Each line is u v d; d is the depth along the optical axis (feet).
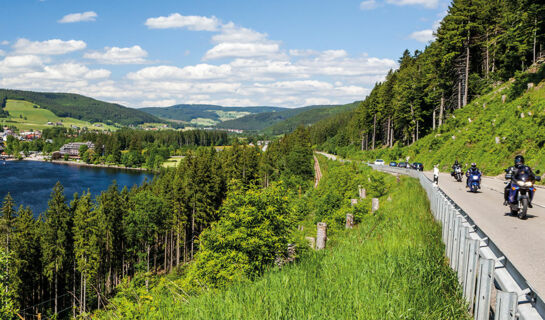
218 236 45.01
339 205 87.86
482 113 158.71
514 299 11.10
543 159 90.53
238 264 40.86
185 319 18.24
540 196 58.90
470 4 199.82
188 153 298.15
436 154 168.55
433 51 229.25
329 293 18.63
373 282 19.54
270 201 44.52
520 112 121.39
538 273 16.79
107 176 545.03
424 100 244.22
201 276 43.50
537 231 29.01
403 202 64.18
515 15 196.24
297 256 39.04
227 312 17.38
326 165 334.44
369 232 43.78
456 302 17.06
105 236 184.03
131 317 22.35
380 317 15.19
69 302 178.81
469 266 16.80
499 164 112.16
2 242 181.06
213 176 262.06
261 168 363.56
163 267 207.92
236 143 327.67
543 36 169.99
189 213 231.71
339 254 30.07
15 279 155.94
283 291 19.56
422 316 15.38
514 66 196.03
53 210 194.18
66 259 184.85
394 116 274.98
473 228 27.43
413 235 34.88
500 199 55.26
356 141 409.28
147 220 194.49
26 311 165.99
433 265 22.86
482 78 217.97
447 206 29.78
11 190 361.92
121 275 197.06
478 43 203.82
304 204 112.16
